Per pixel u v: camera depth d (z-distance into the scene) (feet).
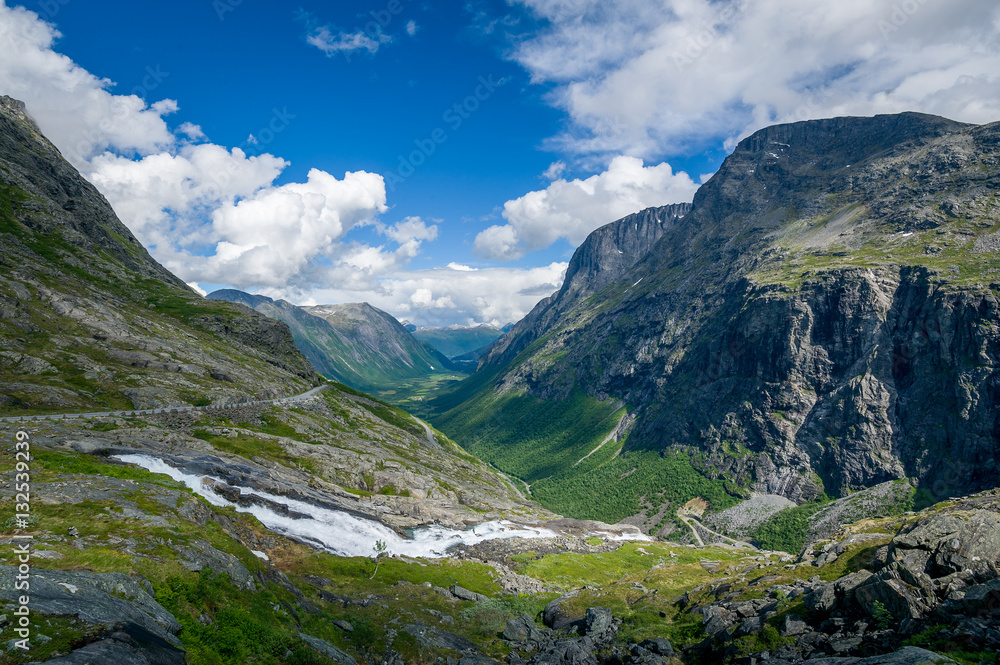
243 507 247.70
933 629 90.99
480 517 424.87
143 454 258.57
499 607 192.65
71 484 134.62
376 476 431.84
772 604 132.77
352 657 120.06
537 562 314.76
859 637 100.27
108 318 529.04
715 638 127.54
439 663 131.85
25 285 503.20
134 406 380.99
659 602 183.01
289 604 123.85
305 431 478.18
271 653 90.22
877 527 180.65
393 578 207.62
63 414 320.09
